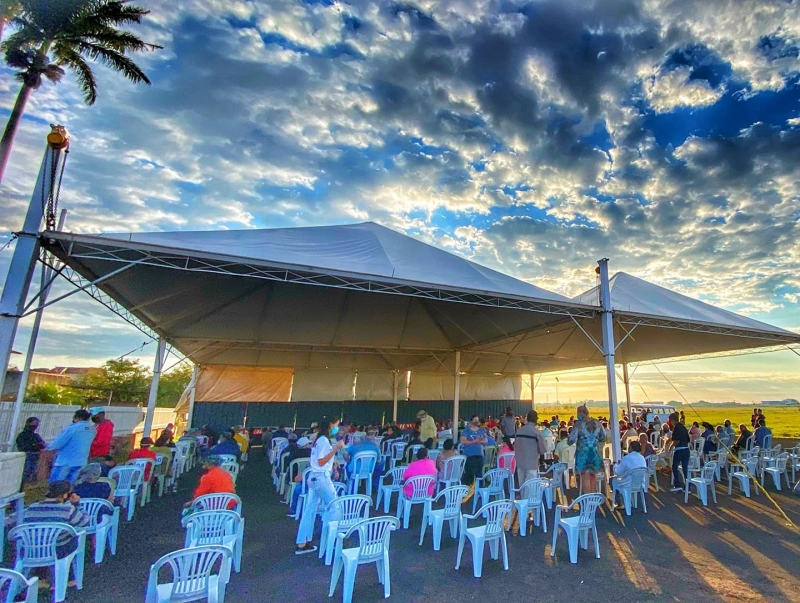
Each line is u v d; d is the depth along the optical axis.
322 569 3.78
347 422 16.33
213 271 5.70
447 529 5.12
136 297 8.06
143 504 5.97
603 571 3.83
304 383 16.06
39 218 4.65
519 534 4.89
